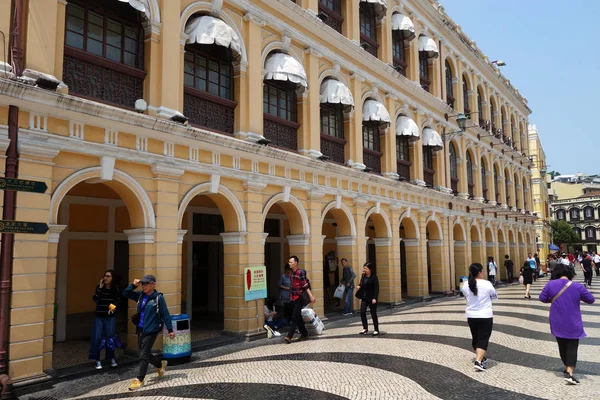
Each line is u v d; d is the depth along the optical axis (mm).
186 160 9719
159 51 9516
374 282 10977
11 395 6438
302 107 13586
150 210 9023
